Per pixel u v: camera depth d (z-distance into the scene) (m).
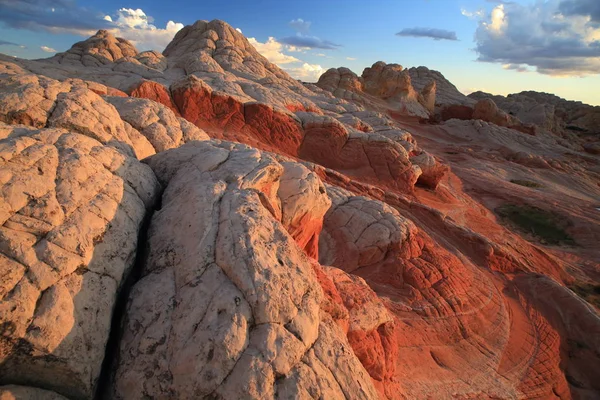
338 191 17.50
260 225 6.45
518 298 16.89
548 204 35.06
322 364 5.36
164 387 4.93
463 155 52.25
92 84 16.75
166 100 23.61
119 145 9.10
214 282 5.62
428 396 10.16
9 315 4.39
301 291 5.80
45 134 6.89
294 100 32.84
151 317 5.48
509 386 11.76
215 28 52.50
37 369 4.66
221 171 8.24
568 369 13.69
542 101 128.00
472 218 28.30
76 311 4.96
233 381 4.79
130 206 6.81
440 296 14.28
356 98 70.62
